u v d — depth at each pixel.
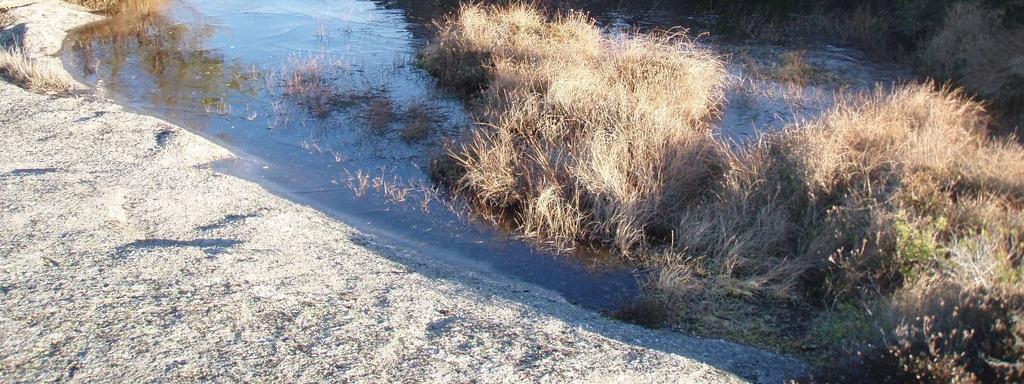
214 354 4.02
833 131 7.59
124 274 4.87
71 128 8.39
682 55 10.54
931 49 11.36
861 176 6.72
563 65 9.47
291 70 11.57
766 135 7.98
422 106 10.05
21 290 4.55
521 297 5.58
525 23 11.84
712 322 5.45
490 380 3.96
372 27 14.29
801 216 6.59
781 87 10.74
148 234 5.83
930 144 7.11
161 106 10.00
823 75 11.32
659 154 7.41
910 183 6.36
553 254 6.64
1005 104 9.80
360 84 11.05
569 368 4.15
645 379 4.12
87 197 6.30
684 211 7.01
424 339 4.40
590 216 7.04
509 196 7.49
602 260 6.53
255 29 14.05
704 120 9.59
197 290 4.74
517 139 8.16
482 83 10.68
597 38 11.66
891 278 5.39
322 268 5.49
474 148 8.06
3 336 4.04
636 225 6.80
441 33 12.11
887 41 13.11
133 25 14.15
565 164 7.39
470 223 7.16
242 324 4.37
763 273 6.10
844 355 4.45
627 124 7.95
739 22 14.75
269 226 6.30
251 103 10.21
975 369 3.89
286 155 8.61
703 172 7.40
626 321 5.46
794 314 5.57
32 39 12.45
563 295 5.95
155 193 6.71
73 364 3.84
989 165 6.82
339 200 7.53
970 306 4.21
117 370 3.82
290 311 4.61
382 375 3.95
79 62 11.84
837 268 5.79
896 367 4.04
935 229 5.75
